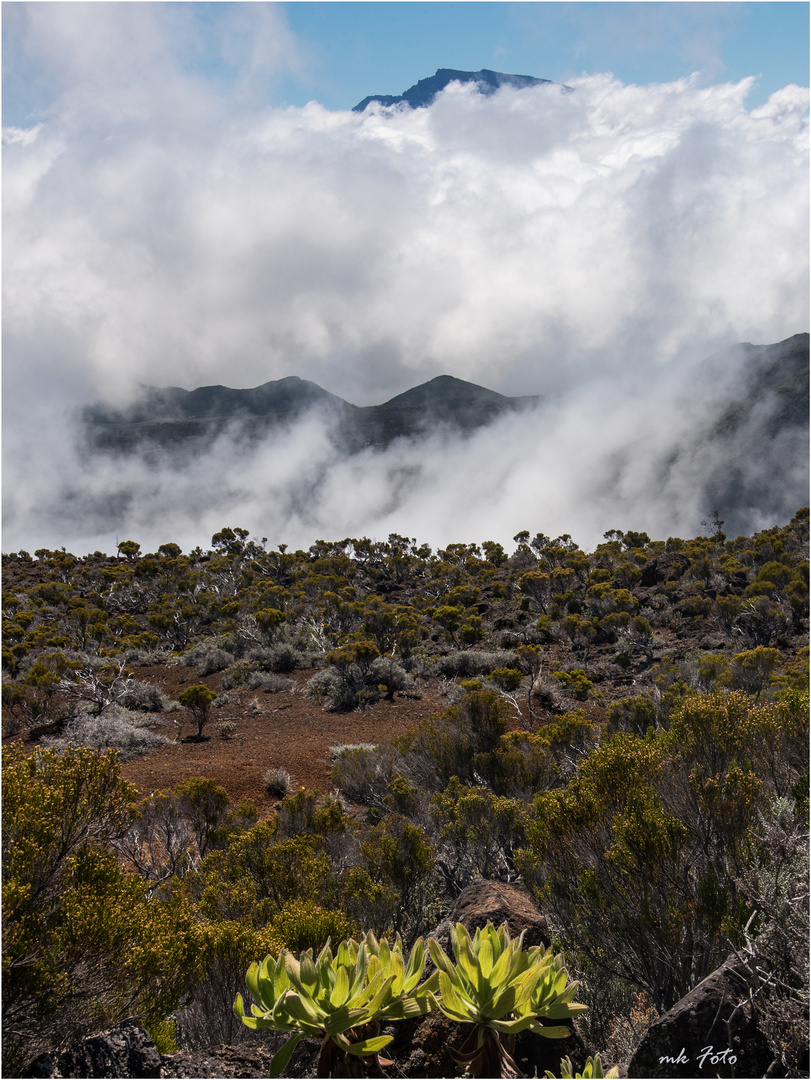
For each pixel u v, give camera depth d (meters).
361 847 6.39
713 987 2.40
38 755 3.14
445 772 9.51
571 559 29.36
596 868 3.88
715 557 26.98
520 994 1.40
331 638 23.38
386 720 15.39
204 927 3.62
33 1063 2.24
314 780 11.69
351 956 1.46
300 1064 2.45
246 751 13.36
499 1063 1.35
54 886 2.83
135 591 29.98
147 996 2.76
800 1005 2.24
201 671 20.25
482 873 6.45
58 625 23.86
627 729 10.15
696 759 4.43
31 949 2.55
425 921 5.66
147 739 13.92
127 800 3.13
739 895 3.32
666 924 3.36
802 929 2.47
